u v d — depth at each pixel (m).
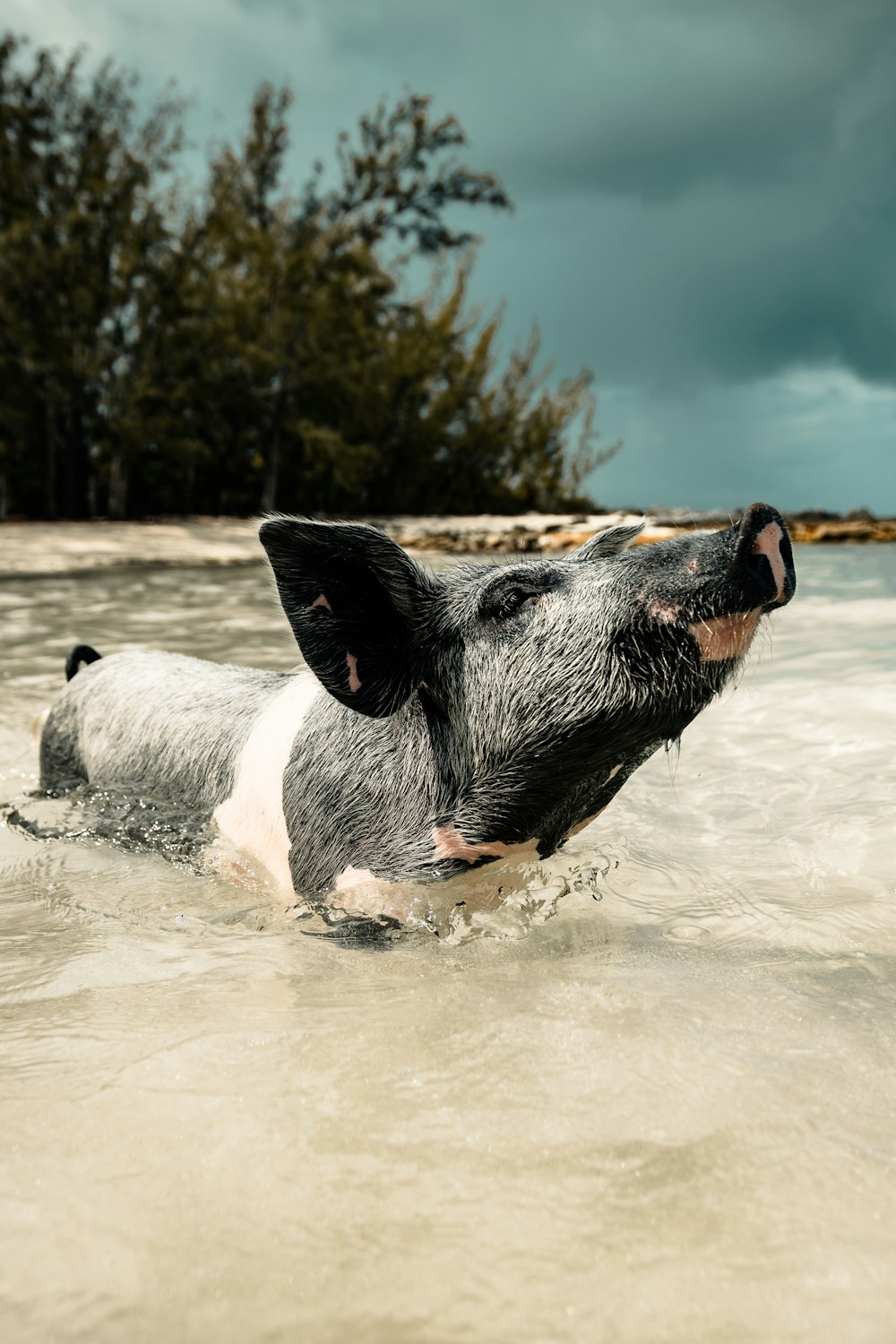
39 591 11.95
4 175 29.61
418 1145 1.94
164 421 30.50
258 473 36.66
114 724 4.59
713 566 2.97
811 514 20.42
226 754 4.05
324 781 3.60
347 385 33.16
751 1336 1.48
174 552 17.66
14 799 4.67
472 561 3.90
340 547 3.37
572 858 3.70
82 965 2.87
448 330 38.34
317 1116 2.03
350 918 3.26
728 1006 2.51
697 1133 1.96
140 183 29.56
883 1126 1.98
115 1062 2.26
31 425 31.33
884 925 3.03
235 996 2.63
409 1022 2.45
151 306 29.62
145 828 4.12
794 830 3.88
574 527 19.12
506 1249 1.66
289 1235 1.70
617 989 2.63
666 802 4.30
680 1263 1.62
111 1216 1.74
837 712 5.27
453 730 3.41
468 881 3.46
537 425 43.53
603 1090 2.12
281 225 34.31
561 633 3.21
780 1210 1.74
